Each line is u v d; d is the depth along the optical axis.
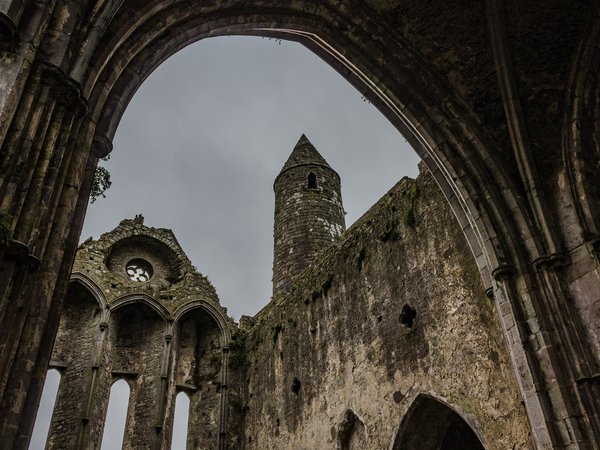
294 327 16.11
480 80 9.52
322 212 22.75
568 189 8.46
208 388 19.58
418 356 10.76
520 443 8.14
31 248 4.41
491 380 8.94
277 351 16.88
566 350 7.45
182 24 7.63
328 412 13.21
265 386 17.17
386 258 12.59
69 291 19.25
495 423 8.66
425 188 11.81
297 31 9.16
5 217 4.14
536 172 8.82
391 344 11.64
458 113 9.47
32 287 4.41
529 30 9.17
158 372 18.88
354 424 12.40
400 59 9.57
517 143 9.03
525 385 7.64
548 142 8.98
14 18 4.62
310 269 16.31
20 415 4.12
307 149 26.27
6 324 4.12
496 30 9.17
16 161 4.42
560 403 7.13
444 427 10.85
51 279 4.67
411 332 11.14
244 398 18.61
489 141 9.30
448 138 9.41
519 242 8.51
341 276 14.27
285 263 21.06
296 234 21.88
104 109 6.48
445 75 9.70
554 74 9.14
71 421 16.58
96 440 17.02
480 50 9.48
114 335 19.36
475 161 9.16
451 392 9.72
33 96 4.71
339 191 24.61
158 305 19.98
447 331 10.18
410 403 10.59
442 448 11.30
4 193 4.25
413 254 11.70
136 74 6.93
